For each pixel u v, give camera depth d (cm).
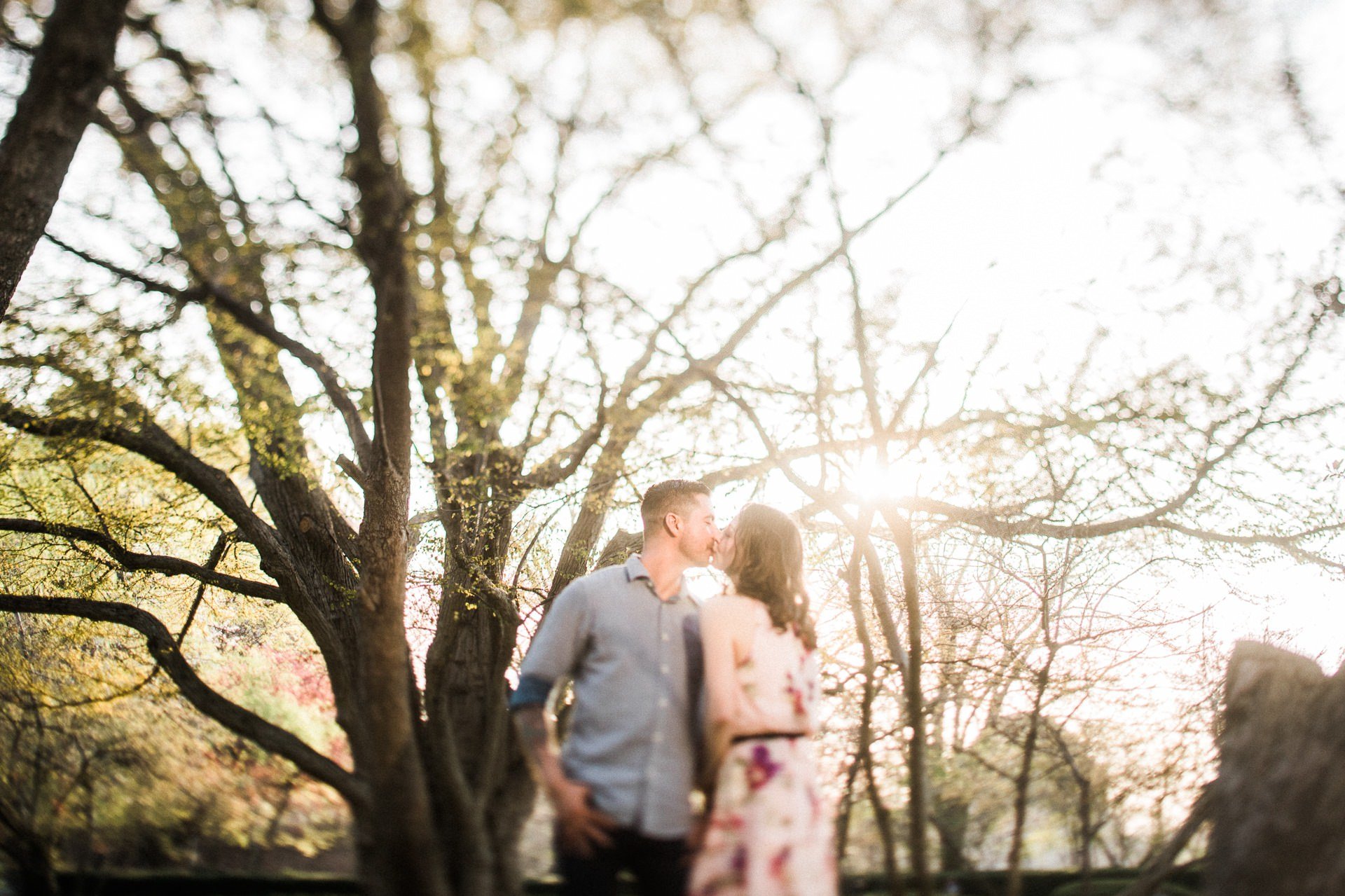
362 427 330
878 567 300
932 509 354
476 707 311
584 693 224
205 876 287
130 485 440
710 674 207
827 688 342
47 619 430
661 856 207
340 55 226
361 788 275
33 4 271
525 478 358
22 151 279
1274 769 212
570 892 207
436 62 225
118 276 297
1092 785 306
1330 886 187
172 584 482
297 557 392
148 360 317
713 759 203
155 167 264
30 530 393
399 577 277
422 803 225
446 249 260
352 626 371
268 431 339
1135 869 300
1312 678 235
